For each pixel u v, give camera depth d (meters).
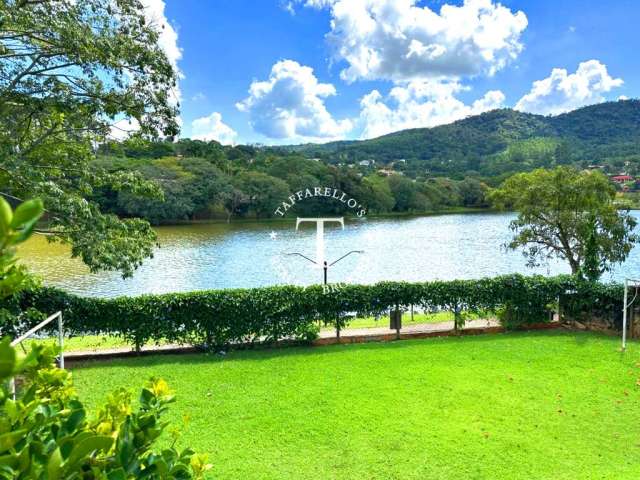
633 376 6.88
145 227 10.09
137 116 9.54
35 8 7.99
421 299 9.45
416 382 6.70
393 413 5.68
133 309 8.23
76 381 6.88
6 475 0.99
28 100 8.51
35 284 7.11
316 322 9.37
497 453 4.74
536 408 5.79
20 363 0.80
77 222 8.60
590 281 9.85
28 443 1.08
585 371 7.12
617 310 9.32
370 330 9.68
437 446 4.89
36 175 7.73
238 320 8.59
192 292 8.66
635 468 4.45
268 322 8.73
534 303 9.80
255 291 8.74
